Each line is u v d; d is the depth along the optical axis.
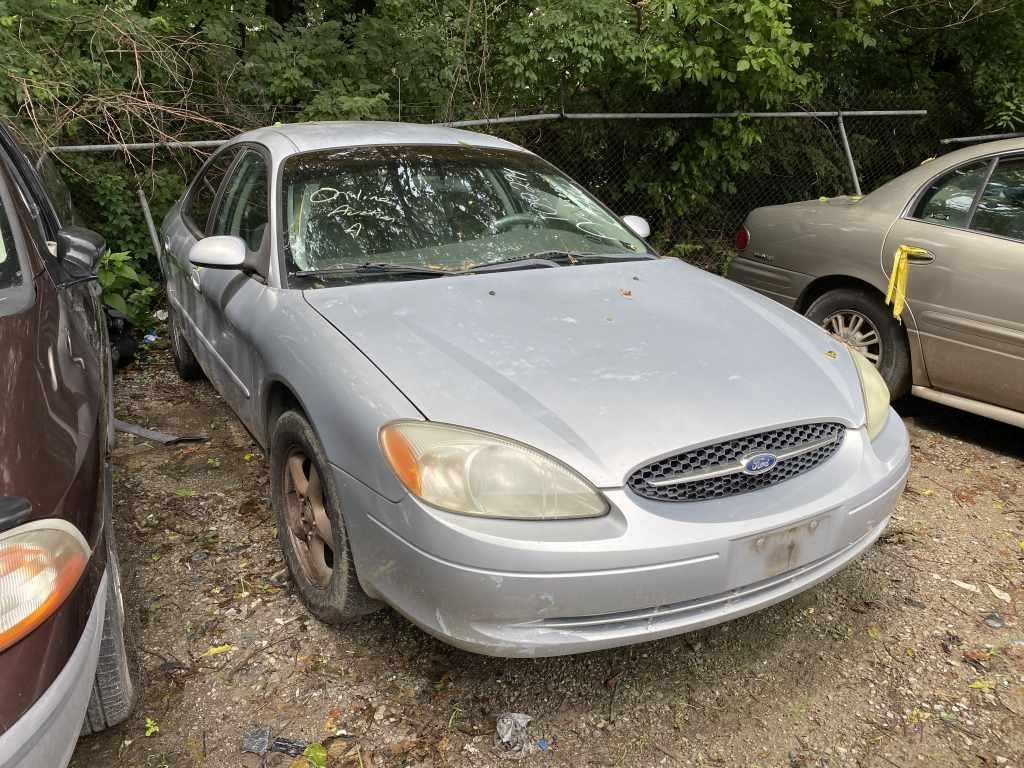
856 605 2.79
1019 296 3.74
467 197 3.27
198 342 3.78
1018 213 3.88
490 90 7.61
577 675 2.42
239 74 6.99
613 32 6.77
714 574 2.03
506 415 2.05
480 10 7.43
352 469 2.14
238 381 3.07
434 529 1.92
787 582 2.24
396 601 2.10
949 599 2.84
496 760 2.09
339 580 2.33
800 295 4.79
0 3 5.76
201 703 2.26
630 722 2.24
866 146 9.18
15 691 1.38
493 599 1.91
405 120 7.52
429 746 2.13
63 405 1.83
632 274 3.11
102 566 1.71
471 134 3.81
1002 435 4.36
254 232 3.15
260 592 2.77
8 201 2.40
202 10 7.00
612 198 8.05
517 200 3.38
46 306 2.14
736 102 7.39
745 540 2.05
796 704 2.32
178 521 3.23
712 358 2.43
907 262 4.18
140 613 2.64
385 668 2.41
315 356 2.38
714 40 6.88
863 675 2.45
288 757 2.08
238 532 3.15
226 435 4.09
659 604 2.01
